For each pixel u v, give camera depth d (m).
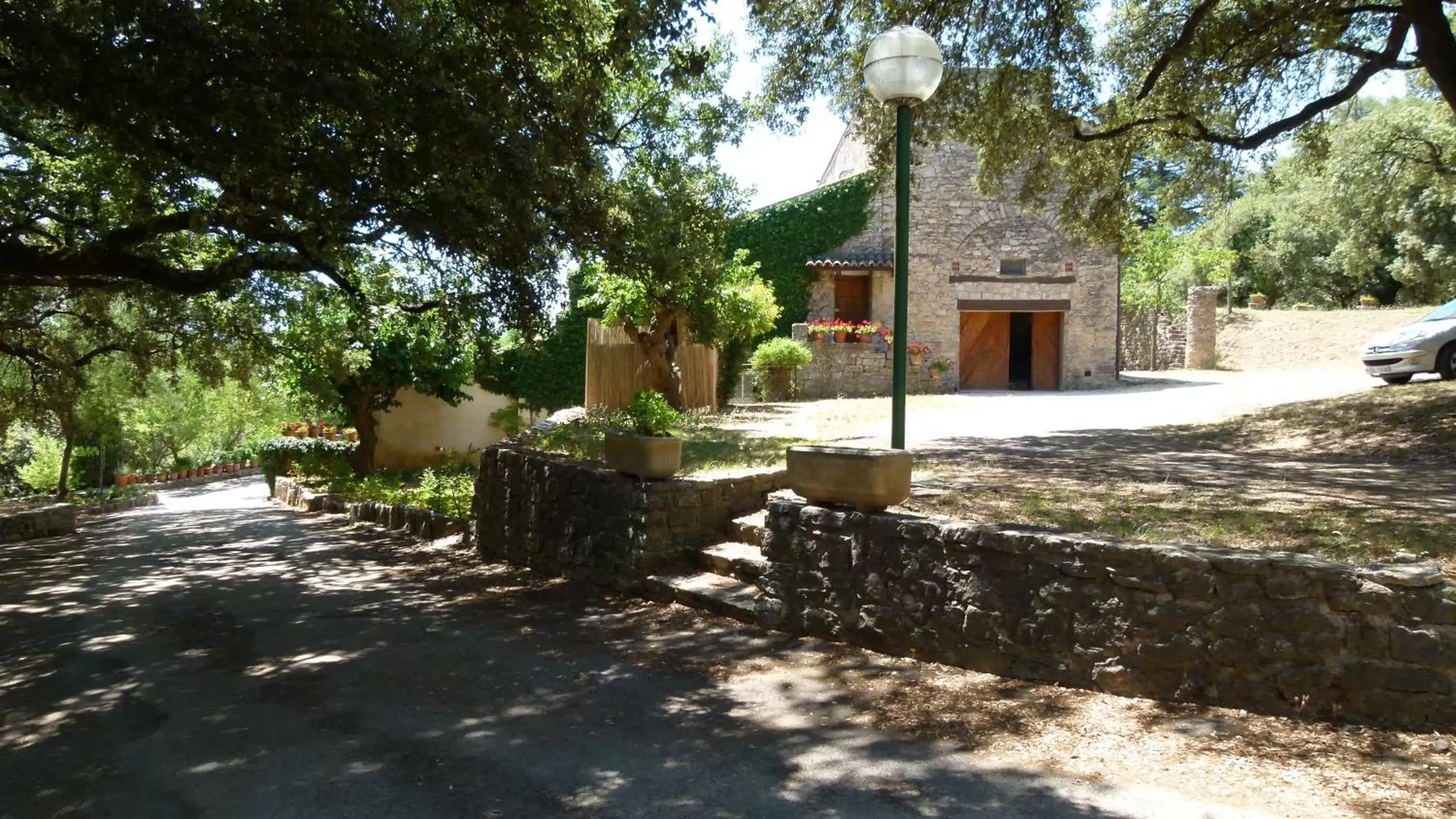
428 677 5.17
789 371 19.92
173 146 6.36
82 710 4.85
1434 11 9.14
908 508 5.85
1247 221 38.53
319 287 13.98
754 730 4.10
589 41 7.41
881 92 5.56
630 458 6.95
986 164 13.73
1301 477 7.08
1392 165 19.70
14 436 25.66
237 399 27.52
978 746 3.77
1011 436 10.72
